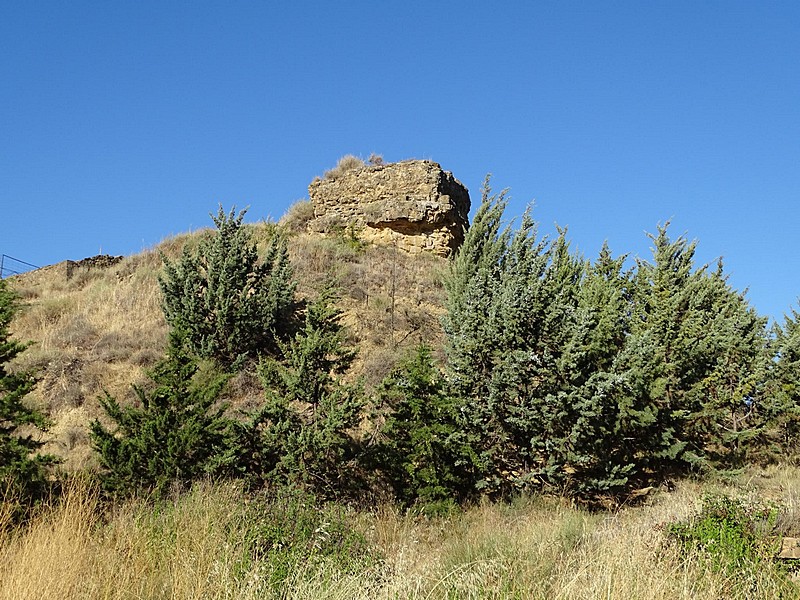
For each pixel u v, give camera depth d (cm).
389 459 1299
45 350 1869
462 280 1986
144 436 1157
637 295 1802
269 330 1927
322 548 839
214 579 691
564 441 1373
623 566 705
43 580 654
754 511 872
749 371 1772
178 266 1967
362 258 2497
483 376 1454
